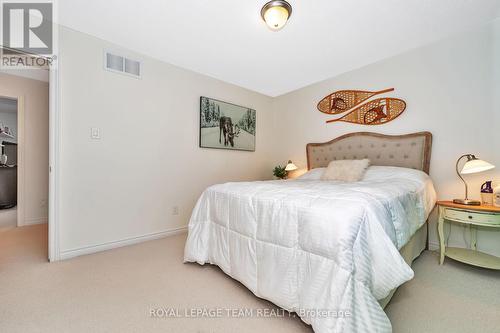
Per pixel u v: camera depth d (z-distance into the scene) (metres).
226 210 1.71
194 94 3.04
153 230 2.64
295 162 3.87
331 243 1.04
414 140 2.55
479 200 2.18
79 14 1.93
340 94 3.25
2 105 4.72
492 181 2.12
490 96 2.15
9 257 2.08
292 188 1.64
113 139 2.34
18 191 3.13
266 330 1.19
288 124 3.97
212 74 3.18
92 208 2.21
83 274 1.77
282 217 1.30
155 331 1.18
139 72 2.54
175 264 1.97
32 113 3.25
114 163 2.35
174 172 2.83
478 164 1.88
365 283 0.98
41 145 3.32
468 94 2.26
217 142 3.30
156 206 2.67
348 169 2.56
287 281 1.22
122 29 2.14
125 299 1.45
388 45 2.52
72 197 2.10
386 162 2.78
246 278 1.47
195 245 1.90
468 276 1.81
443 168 2.41
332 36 2.32
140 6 1.85
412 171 2.33
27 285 1.60
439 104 2.43
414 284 1.68
